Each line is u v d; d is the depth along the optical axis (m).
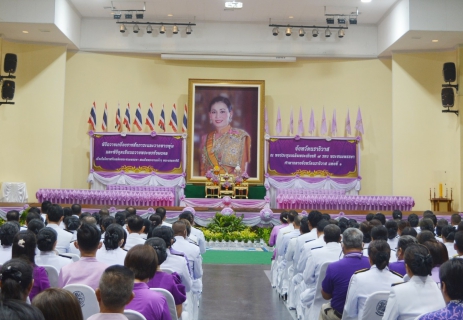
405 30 18.33
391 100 21.50
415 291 3.78
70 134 21.08
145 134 20.50
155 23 20.67
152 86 21.56
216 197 19.95
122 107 21.39
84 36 21.19
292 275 8.41
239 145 21.14
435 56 20.50
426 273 3.80
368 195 20.66
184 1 19.31
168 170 20.50
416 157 20.36
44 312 2.35
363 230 7.09
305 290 6.73
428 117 20.44
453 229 6.63
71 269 4.50
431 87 20.48
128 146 20.47
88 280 4.44
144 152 20.50
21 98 20.14
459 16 18.05
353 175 20.64
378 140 21.41
